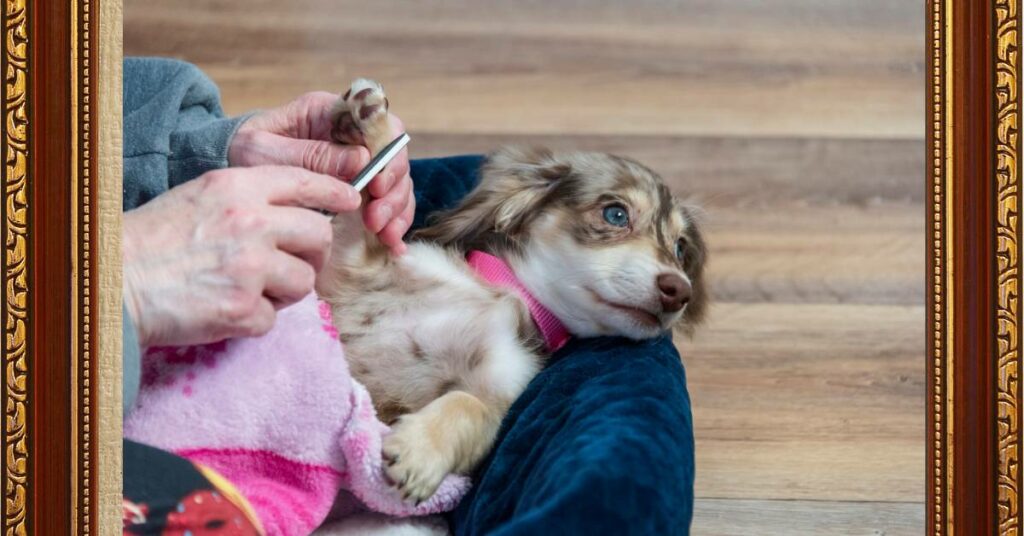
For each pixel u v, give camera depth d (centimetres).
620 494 91
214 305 106
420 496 111
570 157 149
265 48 219
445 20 222
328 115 129
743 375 186
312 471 107
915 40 228
